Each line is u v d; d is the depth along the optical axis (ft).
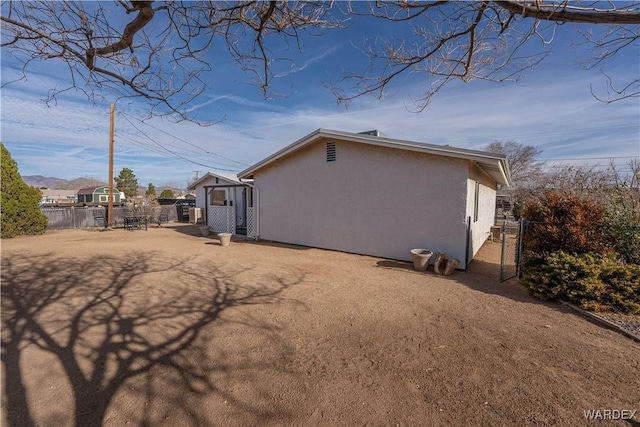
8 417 7.19
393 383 8.45
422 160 23.80
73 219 55.57
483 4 7.61
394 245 25.71
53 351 10.30
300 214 33.55
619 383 8.28
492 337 11.18
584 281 13.64
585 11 5.92
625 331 11.34
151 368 9.25
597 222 15.90
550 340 10.89
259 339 11.17
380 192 26.37
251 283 18.56
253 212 40.01
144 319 12.99
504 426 6.76
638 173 25.12
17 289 17.25
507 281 19.03
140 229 53.72
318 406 7.54
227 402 7.70
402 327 12.16
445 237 22.89
